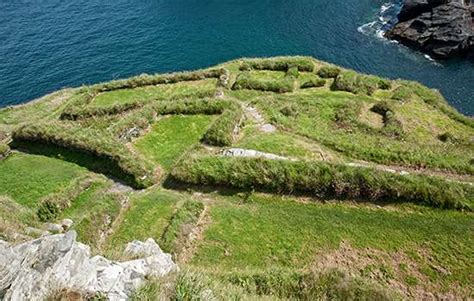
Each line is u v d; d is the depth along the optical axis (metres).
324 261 27.44
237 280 23.08
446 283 25.75
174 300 17.16
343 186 31.69
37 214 31.48
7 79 68.25
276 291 22.69
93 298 15.66
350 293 22.39
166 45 75.50
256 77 53.28
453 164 35.75
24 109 51.38
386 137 41.12
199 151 37.12
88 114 45.25
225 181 33.12
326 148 37.88
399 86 52.09
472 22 68.62
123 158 36.12
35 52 73.88
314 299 22.20
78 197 33.66
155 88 51.97
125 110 45.47
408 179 31.94
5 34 78.38
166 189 34.06
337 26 77.25
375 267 26.86
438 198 30.97
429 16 69.44
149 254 21.64
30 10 86.19
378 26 76.19
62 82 67.88
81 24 81.06
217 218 30.84
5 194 34.06
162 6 86.62
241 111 42.16
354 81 51.06
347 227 29.67
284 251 28.23
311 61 56.19
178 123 41.88
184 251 28.44
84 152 38.25
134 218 31.30
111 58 72.56
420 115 46.53
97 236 29.30
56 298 14.84
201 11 84.50
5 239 20.92
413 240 28.56
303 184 32.19
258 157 34.16
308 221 30.25
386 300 22.34
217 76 53.22
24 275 14.80
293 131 40.19
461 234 28.91
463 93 59.78
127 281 17.25
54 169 37.12
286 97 47.38
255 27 79.06
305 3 85.00
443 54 65.88
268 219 30.59
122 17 83.12
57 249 16.23
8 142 41.97
